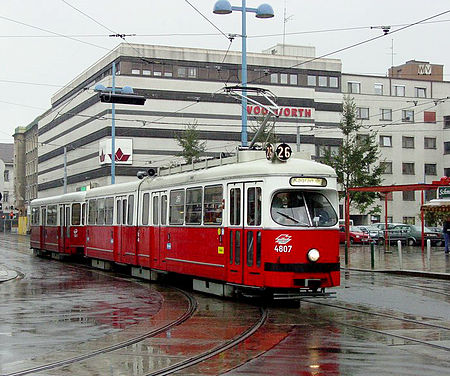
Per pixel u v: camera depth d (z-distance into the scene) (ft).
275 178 51.83
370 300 57.00
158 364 31.42
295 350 34.73
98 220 95.30
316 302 55.67
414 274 84.23
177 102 217.97
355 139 159.43
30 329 41.98
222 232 57.41
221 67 223.92
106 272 92.02
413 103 249.55
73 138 257.34
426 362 31.60
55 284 73.61
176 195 67.92
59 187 278.26
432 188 120.16
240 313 49.16
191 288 69.05
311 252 51.29
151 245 74.38
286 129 224.94
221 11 95.76
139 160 215.31
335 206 53.52
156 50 218.59
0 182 91.76
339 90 239.30
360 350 34.65
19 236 292.40
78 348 35.47
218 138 219.82
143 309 51.80
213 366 31.07
